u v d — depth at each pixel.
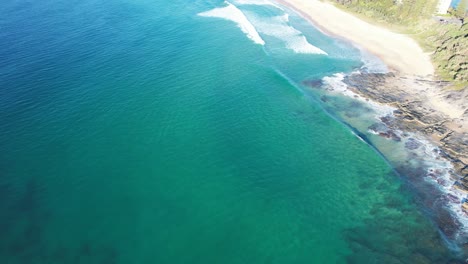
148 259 29.75
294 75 54.53
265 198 35.44
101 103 47.06
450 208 34.06
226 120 45.50
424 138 42.09
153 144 41.34
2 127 42.56
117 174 37.50
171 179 37.16
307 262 29.95
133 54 58.56
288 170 38.78
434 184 36.53
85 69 53.94
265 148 41.53
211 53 59.84
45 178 36.91
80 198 34.91
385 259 30.22
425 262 29.86
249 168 38.84
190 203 34.66
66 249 30.56
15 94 47.88
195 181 37.06
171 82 52.03
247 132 43.72
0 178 36.72
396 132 43.12
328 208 34.66
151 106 47.09
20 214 33.41
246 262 29.78
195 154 40.31
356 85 51.53
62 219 32.97
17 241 31.19
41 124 43.31
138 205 34.31
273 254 30.48
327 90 50.81
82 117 44.69
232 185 36.75
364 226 33.00
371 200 35.38
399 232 32.31
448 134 42.31
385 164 39.09
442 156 39.66
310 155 40.62
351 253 30.73
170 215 33.41
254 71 55.34
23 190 35.66
